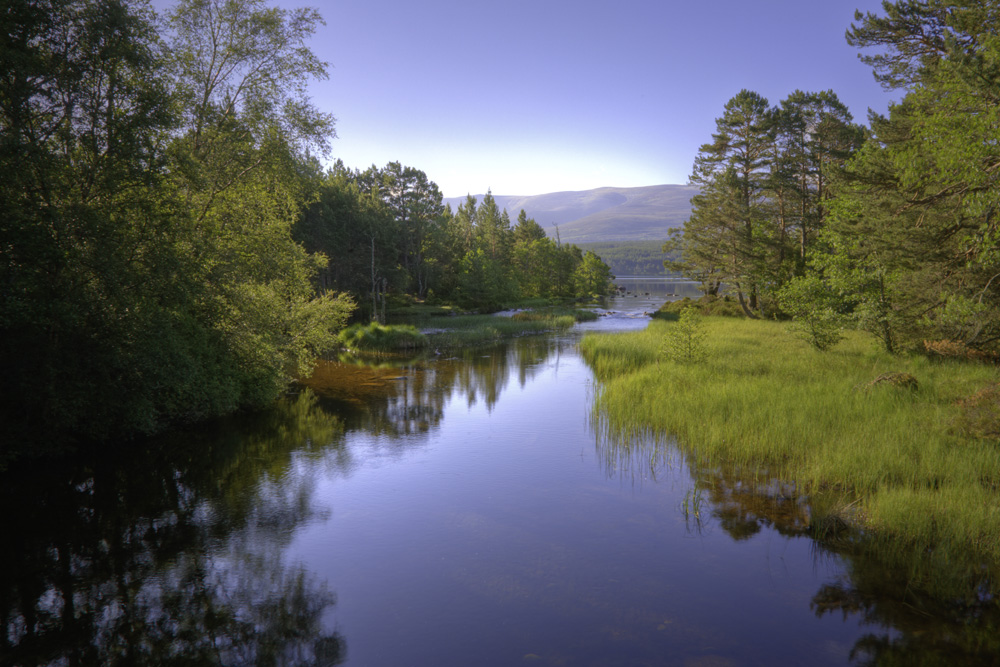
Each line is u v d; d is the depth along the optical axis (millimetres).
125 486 10430
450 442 13227
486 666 5176
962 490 7738
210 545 8008
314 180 18203
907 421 10805
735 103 41031
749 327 33062
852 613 5863
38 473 11094
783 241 42406
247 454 12422
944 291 15625
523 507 9125
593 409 15609
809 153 39688
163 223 12242
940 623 5625
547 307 70938
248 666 5395
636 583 6629
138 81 11852
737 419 12078
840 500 8422
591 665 5160
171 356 12914
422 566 7250
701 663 5125
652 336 29891
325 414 16297
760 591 6355
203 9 14914
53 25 10625
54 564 7480
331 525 8625
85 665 5449
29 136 10469
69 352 11125
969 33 15867
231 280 14828
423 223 70938
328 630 5875
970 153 12359
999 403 10234
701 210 43375
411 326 38500
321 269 47625
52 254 10180
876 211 17156
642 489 9727
